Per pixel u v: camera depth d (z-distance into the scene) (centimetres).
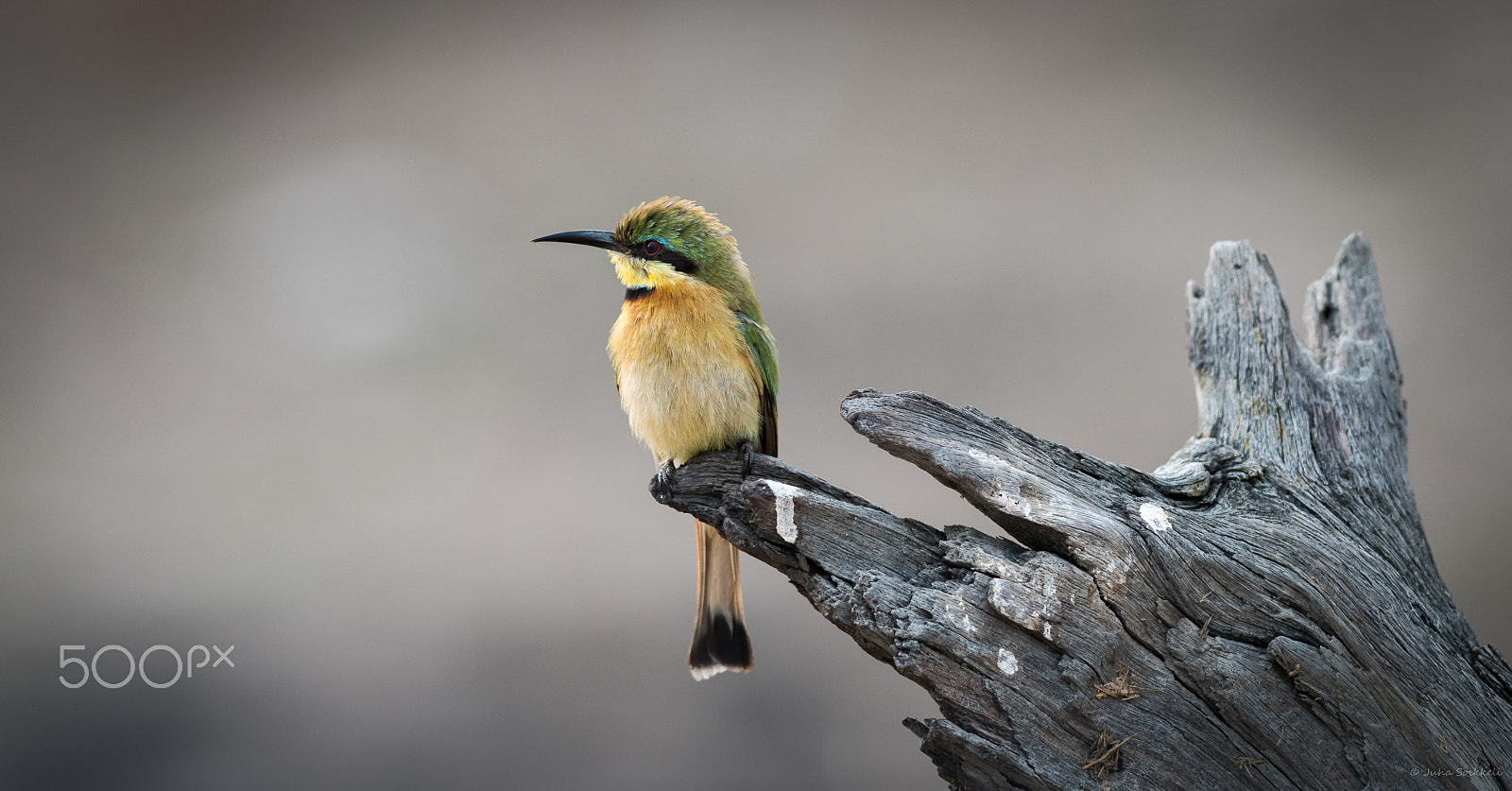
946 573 464
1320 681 463
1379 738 463
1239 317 472
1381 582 465
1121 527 463
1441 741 464
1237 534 465
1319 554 465
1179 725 463
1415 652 464
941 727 462
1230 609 464
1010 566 463
